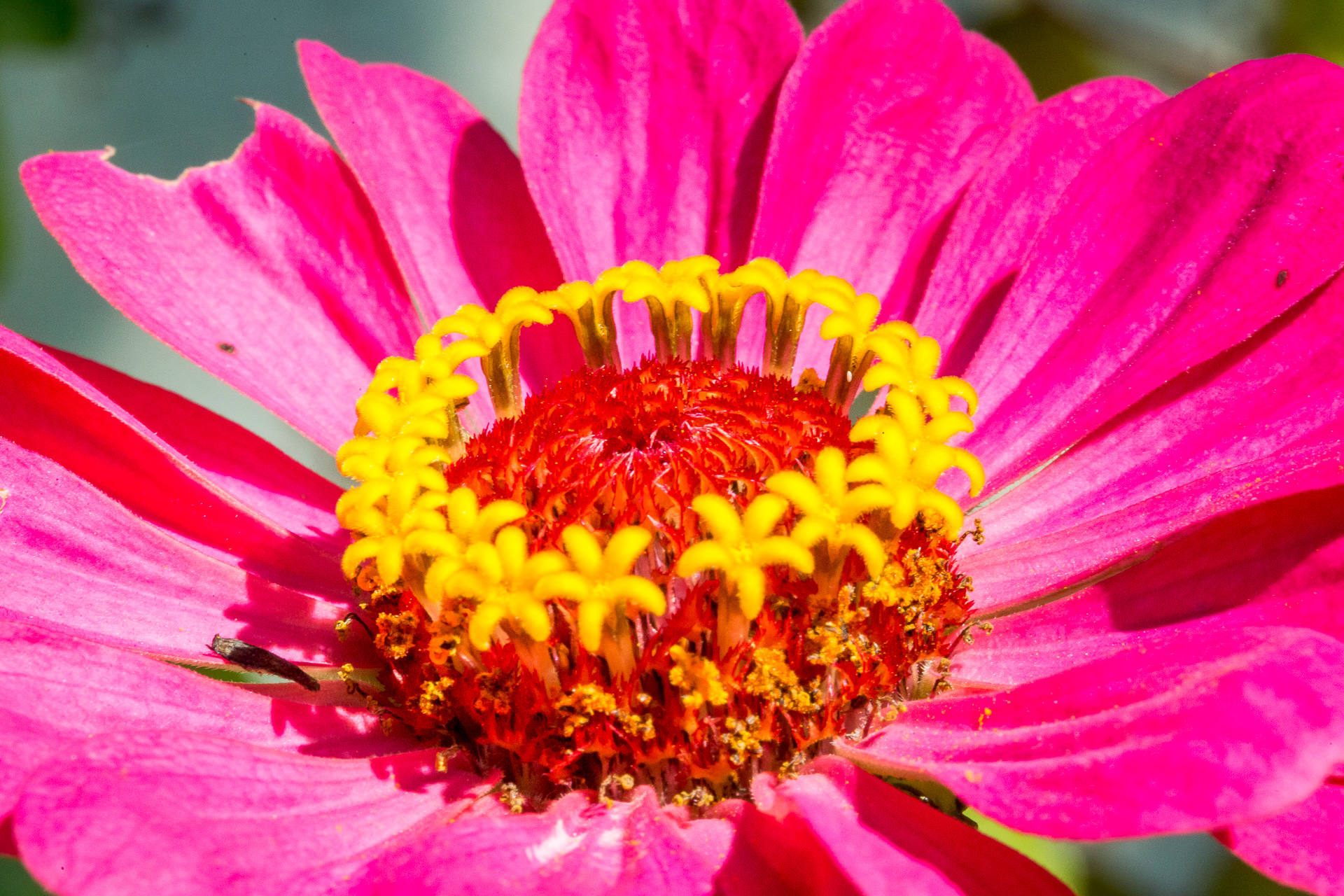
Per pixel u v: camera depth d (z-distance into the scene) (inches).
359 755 5.6
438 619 5.5
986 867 5.2
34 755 5.2
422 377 5.7
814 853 5.1
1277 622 5.5
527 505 5.6
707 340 6.1
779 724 5.5
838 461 5.5
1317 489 5.5
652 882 5.2
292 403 6.1
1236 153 5.9
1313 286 5.7
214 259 6.1
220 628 5.7
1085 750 5.1
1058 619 5.7
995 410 6.1
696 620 5.5
